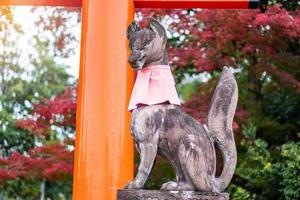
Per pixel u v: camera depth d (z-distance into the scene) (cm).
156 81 411
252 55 848
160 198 380
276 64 821
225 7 616
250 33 808
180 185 386
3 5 644
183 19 848
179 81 988
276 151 845
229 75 417
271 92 874
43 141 1120
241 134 836
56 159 916
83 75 576
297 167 743
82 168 553
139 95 407
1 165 941
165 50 420
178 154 393
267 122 868
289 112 862
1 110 1195
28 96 1228
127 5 595
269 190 847
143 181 391
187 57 837
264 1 786
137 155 784
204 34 821
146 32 409
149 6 620
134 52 404
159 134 397
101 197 545
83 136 559
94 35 582
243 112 822
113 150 554
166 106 404
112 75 571
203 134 400
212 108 413
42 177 966
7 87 1188
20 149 1190
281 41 812
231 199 866
